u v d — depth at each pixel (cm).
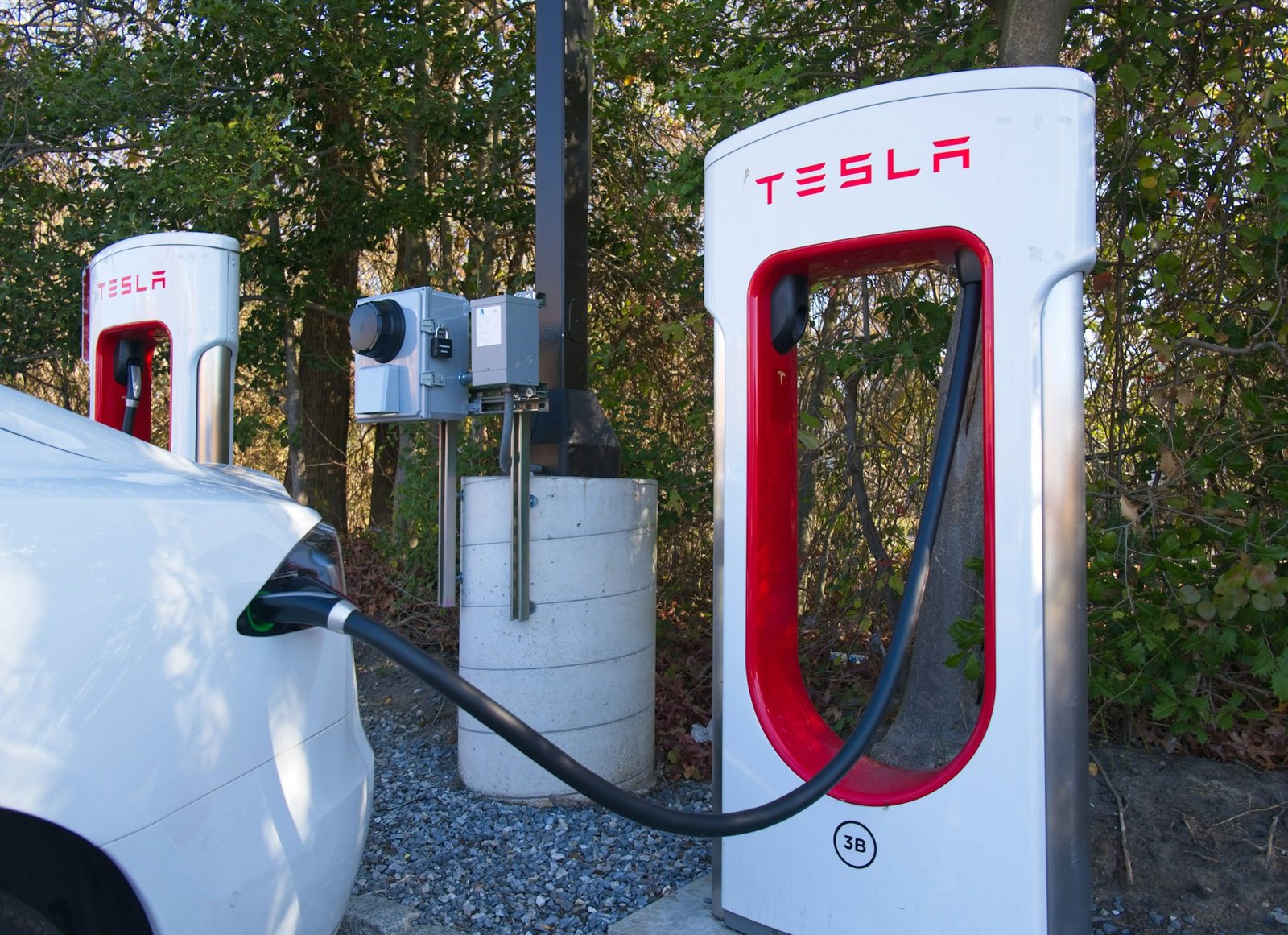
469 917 288
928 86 233
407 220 751
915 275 473
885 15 508
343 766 201
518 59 748
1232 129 389
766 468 270
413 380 349
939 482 234
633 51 523
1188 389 360
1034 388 223
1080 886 224
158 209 652
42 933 157
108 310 452
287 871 180
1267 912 281
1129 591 327
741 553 267
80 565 162
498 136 779
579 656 365
